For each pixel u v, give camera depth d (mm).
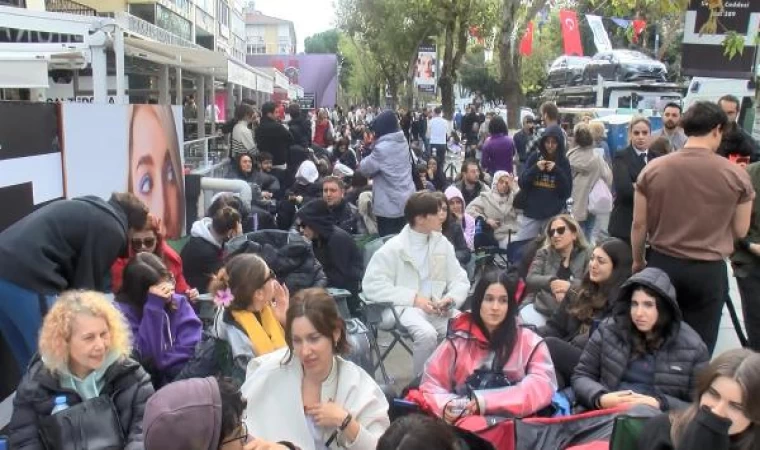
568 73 26844
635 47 32594
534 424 3432
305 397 3322
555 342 4398
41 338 3195
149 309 4129
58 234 3936
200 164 10922
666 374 3840
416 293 5523
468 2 23578
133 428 3227
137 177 6938
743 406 2611
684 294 4672
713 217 4531
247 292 3963
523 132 14898
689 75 8055
